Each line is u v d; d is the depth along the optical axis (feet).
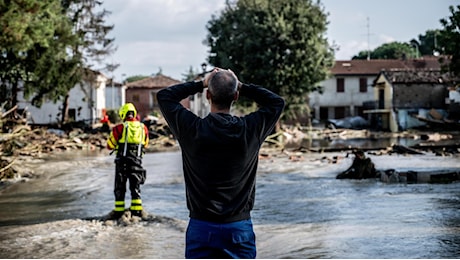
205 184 13.82
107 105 269.03
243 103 175.01
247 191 14.14
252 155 14.11
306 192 50.52
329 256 27.40
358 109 239.50
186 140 13.98
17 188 57.41
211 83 14.40
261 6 168.55
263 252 28.63
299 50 163.43
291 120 220.43
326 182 57.52
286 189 52.95
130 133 36.45
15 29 70.33
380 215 37.81
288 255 27.86
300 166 76.13
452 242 29.50
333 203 43.60
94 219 36.70
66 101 174.09
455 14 100.83
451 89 183.93
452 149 98.63
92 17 167.02
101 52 169.58
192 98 262.47
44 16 97.55
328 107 239.71
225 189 13.84
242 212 14.06
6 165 63.87
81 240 31.63
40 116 204.44
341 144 129.18
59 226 35.09
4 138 65.31
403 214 37.88
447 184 53.88
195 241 13.87
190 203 14.12
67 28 125.80
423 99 193.26
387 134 171.32
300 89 167.43
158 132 157.69
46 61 121.70
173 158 94.32
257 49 167.12
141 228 34.22
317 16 165.37
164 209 42.52
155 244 30.60
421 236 31.04
